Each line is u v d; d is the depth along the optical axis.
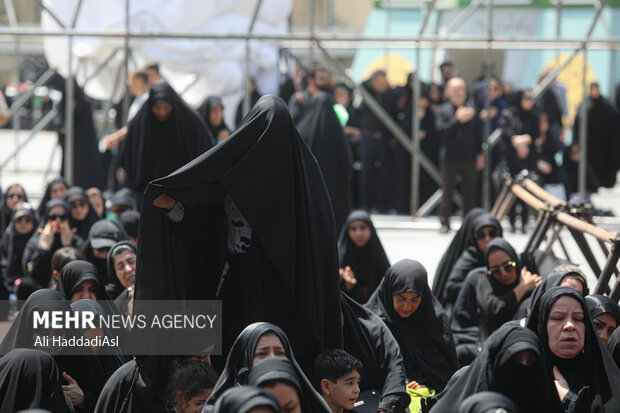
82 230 20.16
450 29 32.31
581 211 16.23
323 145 23.38
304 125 23.69
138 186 20.91
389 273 13.12
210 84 33.94
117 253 14.25
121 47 32.25
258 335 8.88
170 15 32.38
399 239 27.75
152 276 10.37
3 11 47.03
